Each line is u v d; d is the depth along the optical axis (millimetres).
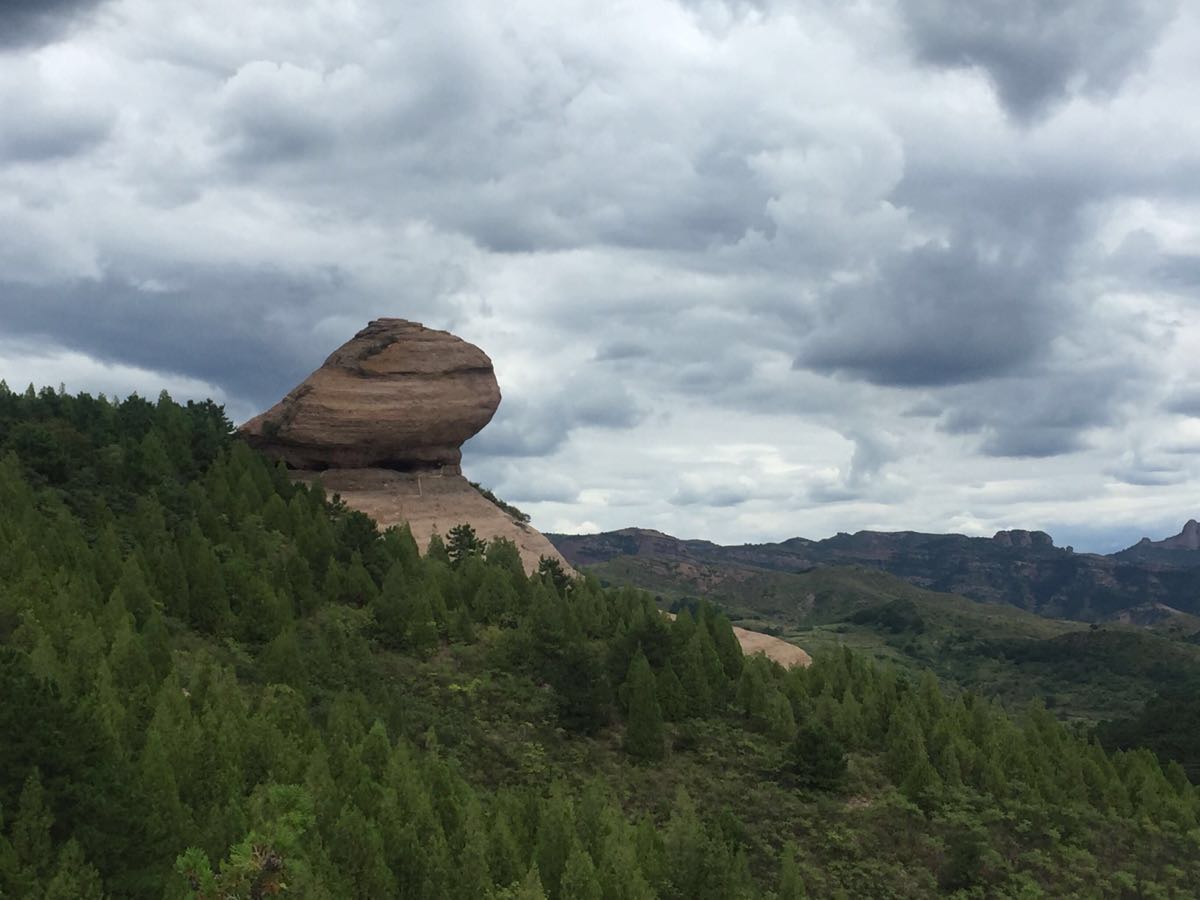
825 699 80438
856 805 70688
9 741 39094
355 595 85625
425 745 65062
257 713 52969
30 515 74188
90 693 49969
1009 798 73750
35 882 35219
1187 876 69812
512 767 66750
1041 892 63719
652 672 77312
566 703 73688
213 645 70188
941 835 68250
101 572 70750
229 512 94062
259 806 42844
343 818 45188
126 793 40094
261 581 75625
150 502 84750
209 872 34531
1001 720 87188
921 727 80438
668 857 53438
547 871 50594
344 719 57375
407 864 46094
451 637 82125
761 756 73812
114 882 37906
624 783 67625
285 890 35906
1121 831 73500
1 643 54125
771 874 60438
